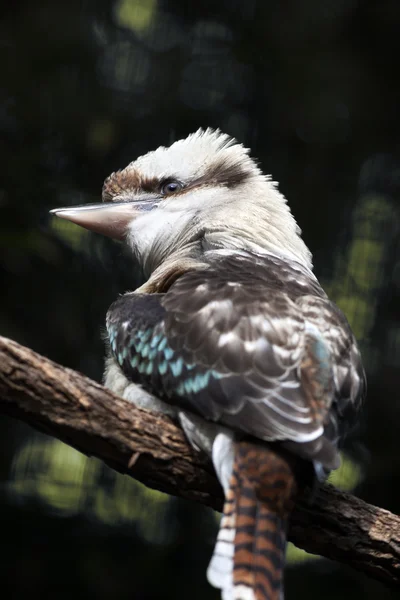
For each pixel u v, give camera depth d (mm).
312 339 5816
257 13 12758
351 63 12578
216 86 12539
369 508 6129
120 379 6543
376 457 11477
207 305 6023
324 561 11188
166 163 8289
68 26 12141
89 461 11445
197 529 11328
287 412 5461
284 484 5391
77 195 11664
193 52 12602
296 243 7805
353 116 12539
